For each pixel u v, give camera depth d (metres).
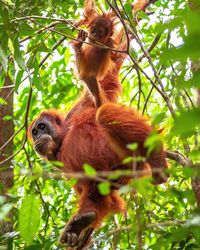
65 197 12.16
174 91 9.62
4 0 9.92
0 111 12.73
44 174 5.15
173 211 10.69
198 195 7.58
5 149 12.41
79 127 9.58
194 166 3.98
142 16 9.85
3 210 4.82
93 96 9.36
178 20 3.86
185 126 3.34
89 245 8.95
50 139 9.78
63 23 9.85
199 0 3.56
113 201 9.52
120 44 9.99
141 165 8.57
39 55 12.42
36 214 6.23
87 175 4.38
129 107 9.09
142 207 9.66
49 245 8.98
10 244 8.94
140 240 6.29
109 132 8.70
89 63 8.99
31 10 10.22
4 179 10.88
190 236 8.59
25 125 10.41
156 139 3.98
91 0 9.37
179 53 3.21
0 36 9.21
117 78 10.34
